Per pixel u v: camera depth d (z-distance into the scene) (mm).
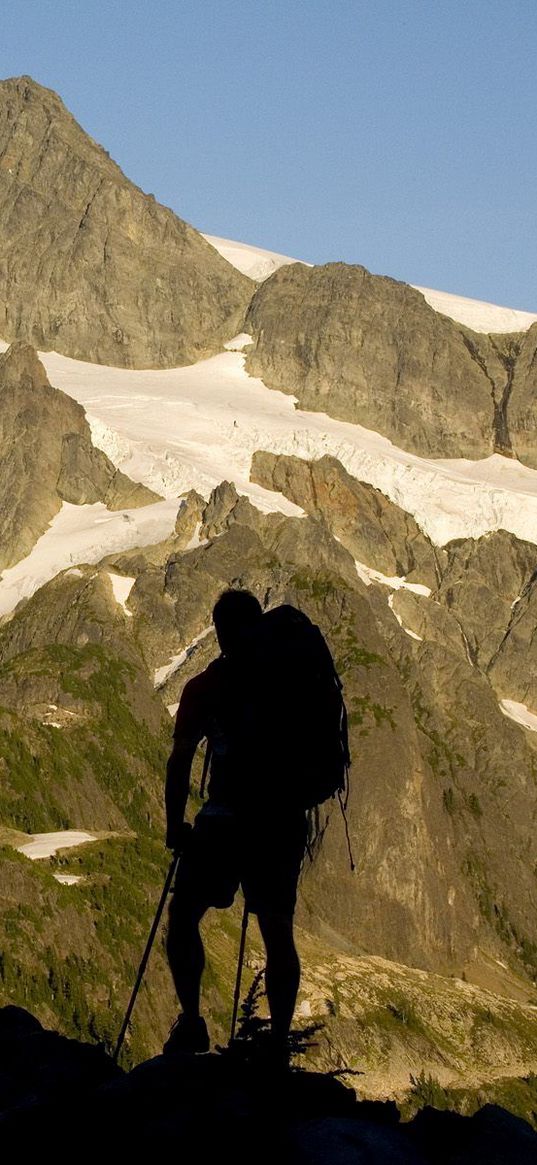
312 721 9664
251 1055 9172
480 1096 86500
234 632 10148
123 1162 8602
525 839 152875
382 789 128875
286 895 9680
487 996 107812
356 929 120812
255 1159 8445
